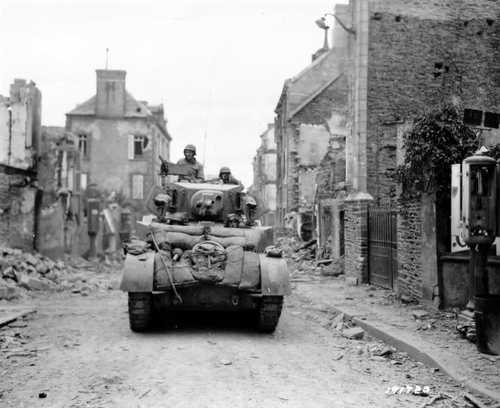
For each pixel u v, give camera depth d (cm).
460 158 1028
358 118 1647
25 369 670
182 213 1062
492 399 560
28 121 1842
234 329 954
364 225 1555
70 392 581
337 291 1412
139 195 4725
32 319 1031
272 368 688
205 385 607
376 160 1662
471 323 819
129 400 555
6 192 1794
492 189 725
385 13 1711
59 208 1984
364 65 1661
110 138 4750
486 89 1747
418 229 1117
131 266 873
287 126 3061
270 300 883
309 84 3138
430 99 1717
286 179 3055
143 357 733
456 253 999
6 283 1360
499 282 851
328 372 677
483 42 1758
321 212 2152
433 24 1734
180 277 873
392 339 830
